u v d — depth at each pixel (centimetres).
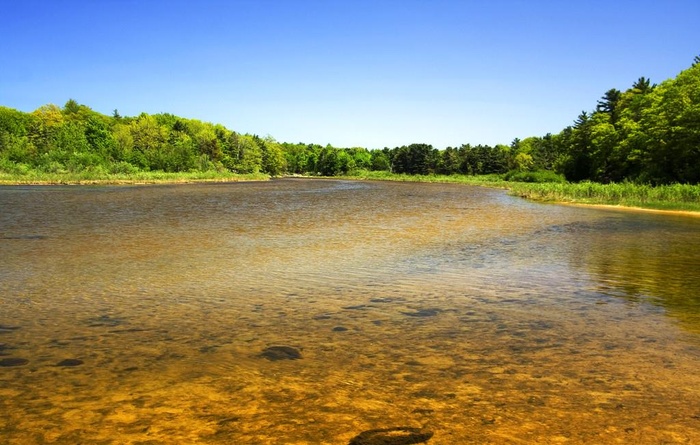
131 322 760
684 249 1553
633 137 5878
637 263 1302
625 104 7800
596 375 562
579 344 670
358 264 1267
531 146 14975
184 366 580
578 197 4262
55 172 7375
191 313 812
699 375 565
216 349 640
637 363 600
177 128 13325
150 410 466
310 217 2531
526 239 1766
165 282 1041
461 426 440
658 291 990
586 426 443
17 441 408
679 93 5191
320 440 414
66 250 1420
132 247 1487
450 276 1127
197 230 1914
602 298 930
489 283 1058
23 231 1811
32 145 8700
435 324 760
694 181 5062
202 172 9956
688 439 423
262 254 1399
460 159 13625
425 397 500
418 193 5619
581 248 1561
